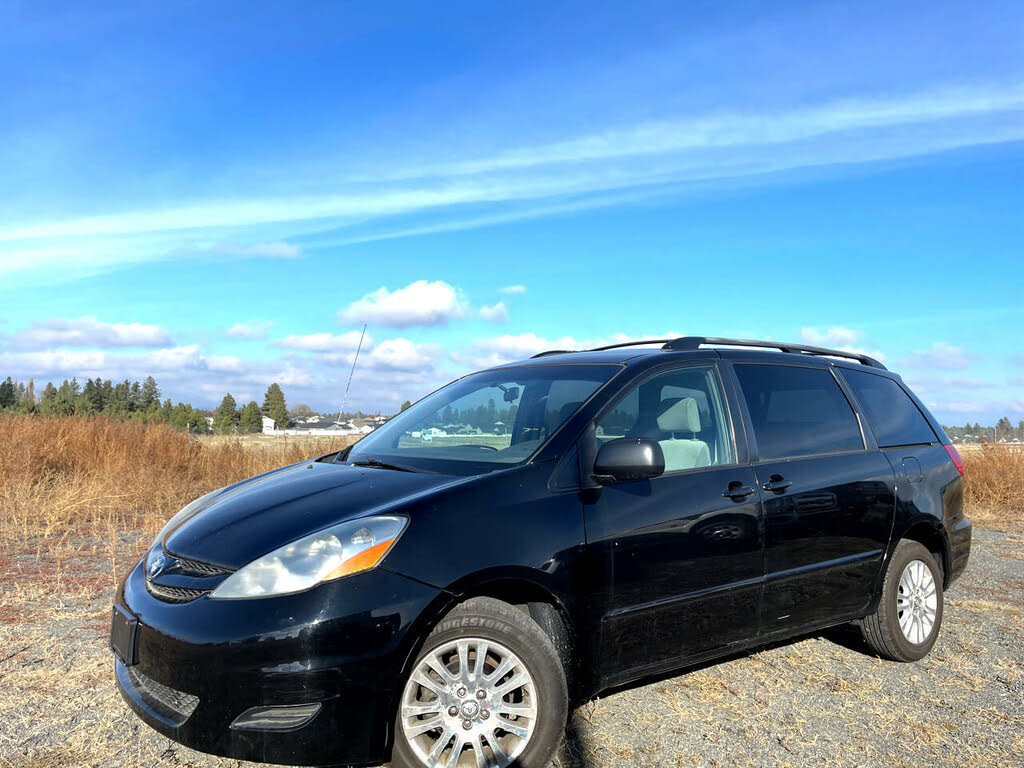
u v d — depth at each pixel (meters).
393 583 2.72
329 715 2.59
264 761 2.57
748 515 3.70
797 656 4.49
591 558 3.15
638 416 3.69
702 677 4.10
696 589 3.49
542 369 4.20
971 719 3.62
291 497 3.29
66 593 5.36
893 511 4.40
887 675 4.21
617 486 3.37
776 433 4.11
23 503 8.38
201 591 2.78
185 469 11.58
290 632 2.59
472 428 3.89
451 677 2.83
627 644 3.28
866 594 4.27
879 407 4.80
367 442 4.31
